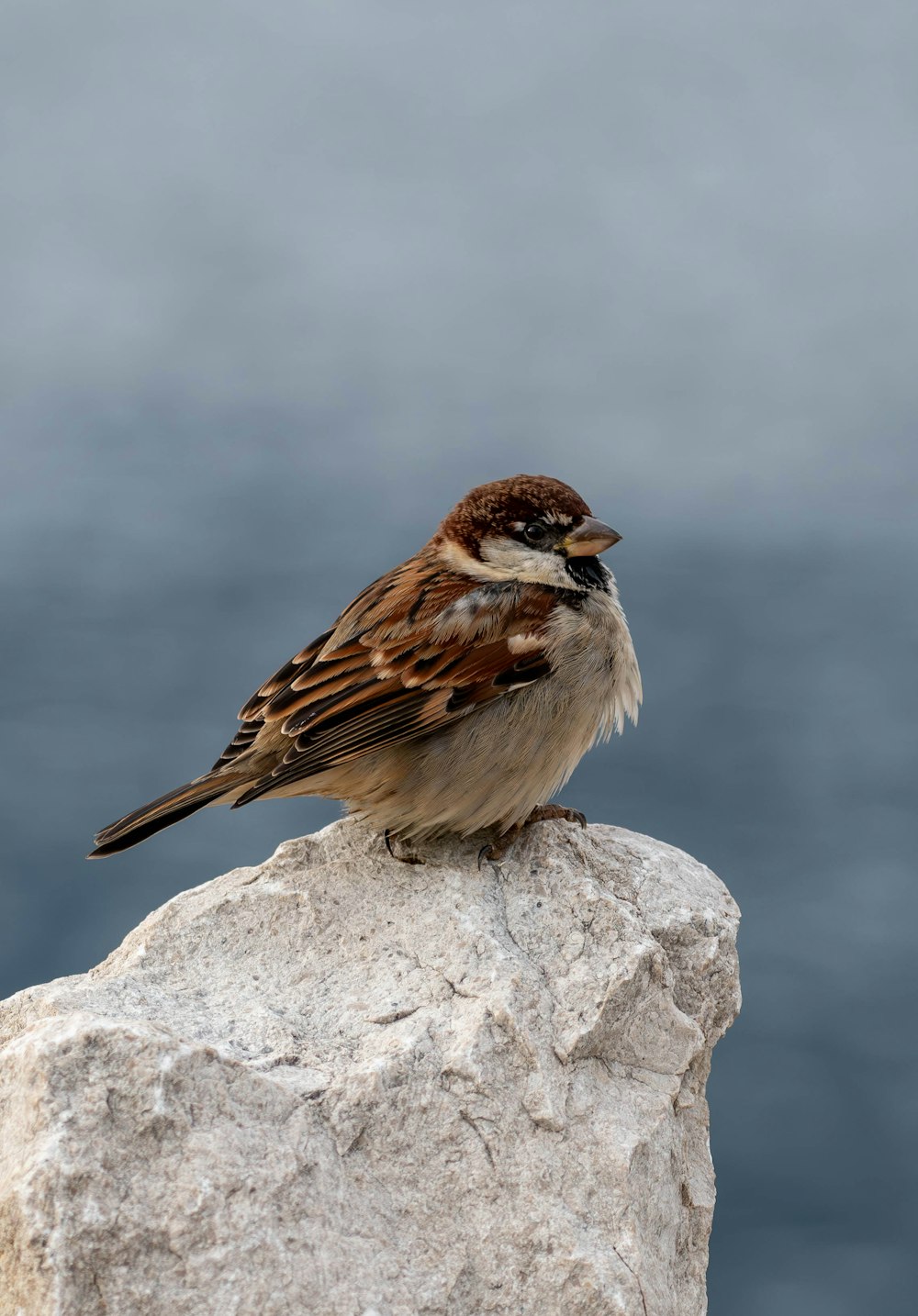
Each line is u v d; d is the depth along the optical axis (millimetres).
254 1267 4516
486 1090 5199
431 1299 4770
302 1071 5180
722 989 6242
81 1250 4363
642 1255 5090
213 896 6293
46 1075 4555
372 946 5883
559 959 5809
